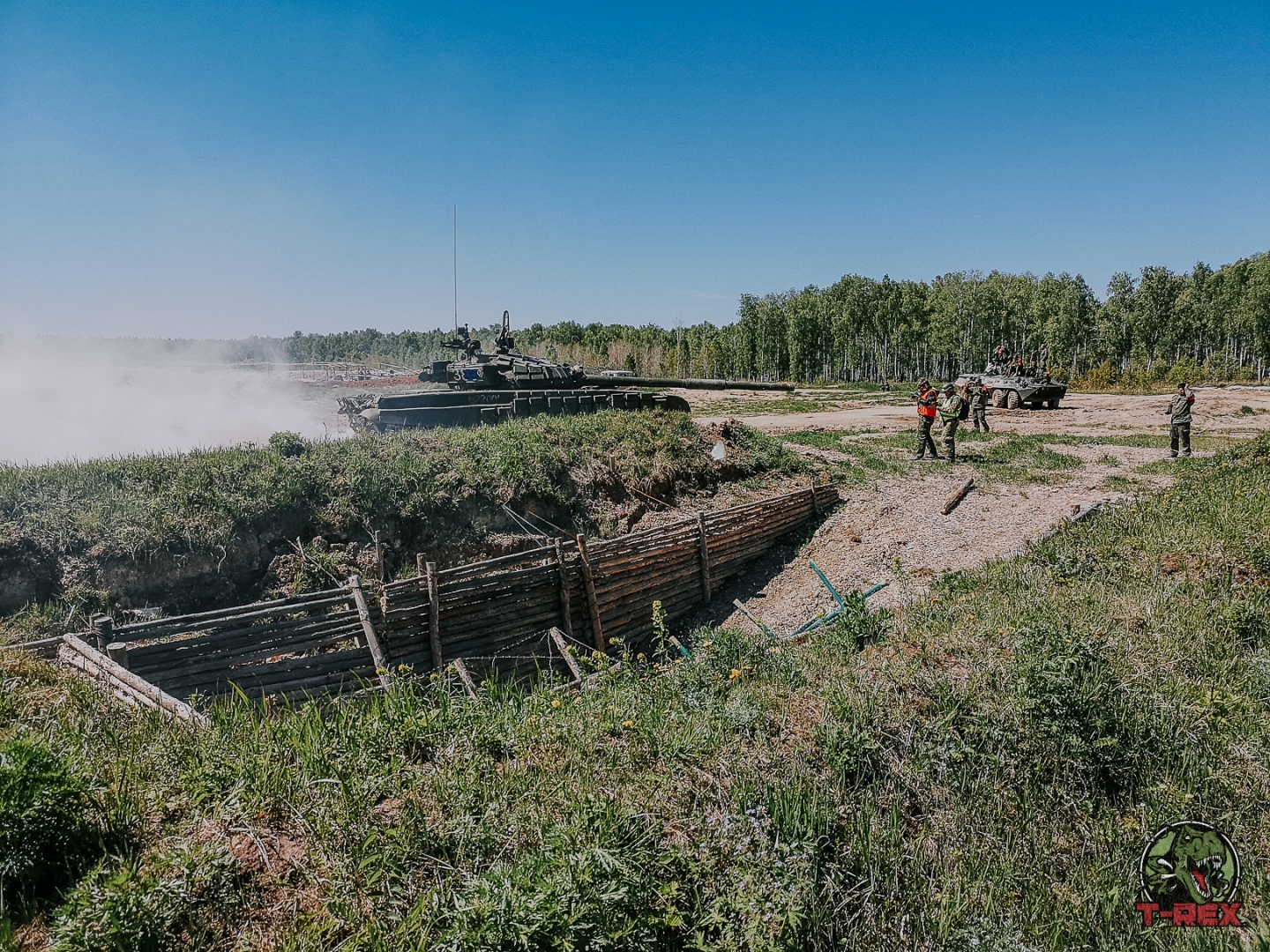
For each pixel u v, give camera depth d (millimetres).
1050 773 5891
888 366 84812
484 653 9477
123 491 10211
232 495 10625
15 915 3256
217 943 3307
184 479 10633
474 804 4344
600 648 10555
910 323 76625
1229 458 17062
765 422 29672
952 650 7125
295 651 8188
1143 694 6555
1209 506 11875
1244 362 70938
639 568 11516
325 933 3422
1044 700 6113
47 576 8992
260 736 4801
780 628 11508
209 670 7512
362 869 3762
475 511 12695
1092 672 6395
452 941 3324
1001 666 6754
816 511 16266
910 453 21141
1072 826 5605
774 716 5789
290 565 10570
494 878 3584
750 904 3848
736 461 17719
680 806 4602
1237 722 6477
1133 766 6000
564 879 3529
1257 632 7945
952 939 4426
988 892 4879
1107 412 31906
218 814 4004
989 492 16719
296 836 3990
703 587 12828
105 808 3867
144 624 7246
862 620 7832
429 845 3990
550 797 4508
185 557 9805
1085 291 75188
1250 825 5629
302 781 4344
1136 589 8953
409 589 8898
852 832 4840
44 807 3441
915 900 4652
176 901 3303
